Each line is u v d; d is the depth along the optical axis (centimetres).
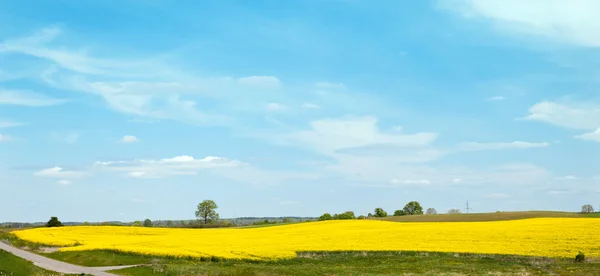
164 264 4872
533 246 5203
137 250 5769
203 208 16725
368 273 4178
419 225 8375
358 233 7238
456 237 6159
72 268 4897
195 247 6119
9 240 8894
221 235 8800
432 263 4659
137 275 4284
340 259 5203
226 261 5097
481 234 6278
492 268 4259
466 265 4456
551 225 6788
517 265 4394
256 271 4206
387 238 6412
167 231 10400
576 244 5162
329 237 6969
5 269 4194
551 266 4278
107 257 5562
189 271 4275
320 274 4166
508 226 7044
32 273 4334
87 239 8350
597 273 3834
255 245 6325
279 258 5234
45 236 9075
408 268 4431
